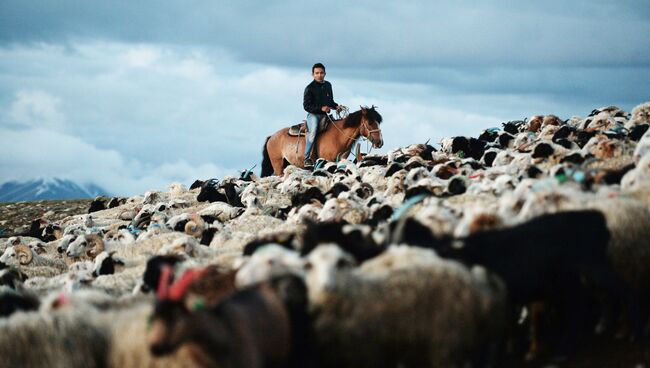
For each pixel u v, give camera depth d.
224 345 6.23
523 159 17.66
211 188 25.89
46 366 7.24
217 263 10.74
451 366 7.37
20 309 8.81
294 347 6.96
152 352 6.11
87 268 14.51
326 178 22.50
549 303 8.78
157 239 16.83
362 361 7.29
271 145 28.73
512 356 8.81
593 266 8.24
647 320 8.74
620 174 12.02
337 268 7.32
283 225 16.20
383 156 26.06
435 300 7.35
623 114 24.75
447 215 9.88
